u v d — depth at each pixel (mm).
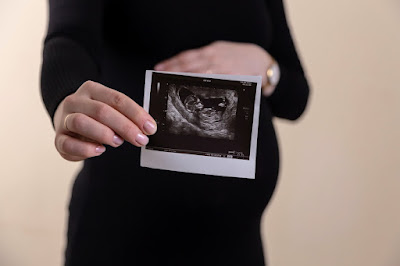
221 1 984
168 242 902
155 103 741
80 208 919
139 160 878
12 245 2232
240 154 741
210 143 741
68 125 634
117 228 890
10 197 2215
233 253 961
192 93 739
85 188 920
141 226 890
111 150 885
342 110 2117
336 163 2150
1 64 2133
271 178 995
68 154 650
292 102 1128
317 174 2160
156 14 910
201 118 740
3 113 2158
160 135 741
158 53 929
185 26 939
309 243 2209
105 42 950
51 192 2197
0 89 2143
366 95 2104
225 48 943
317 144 2143
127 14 904
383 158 2145
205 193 897
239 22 1022
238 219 953
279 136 2148
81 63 782
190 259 918
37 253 2236
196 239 917
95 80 799
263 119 1011
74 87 718
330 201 2176
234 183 921
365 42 2062
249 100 740
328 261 2219
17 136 2170
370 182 2162
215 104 742
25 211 2219
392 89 2092
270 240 2219
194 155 741
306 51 2084
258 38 1082
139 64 926
